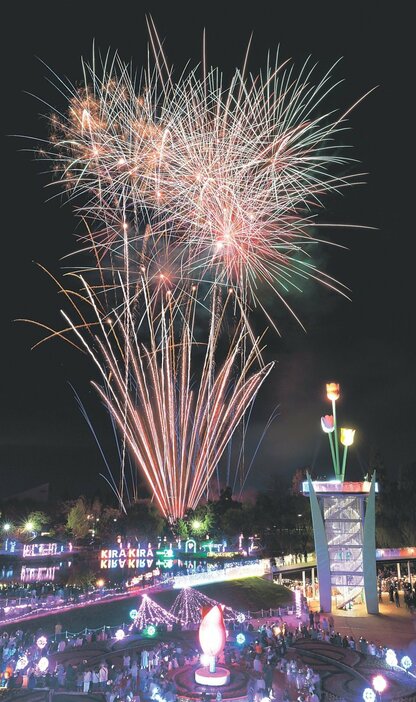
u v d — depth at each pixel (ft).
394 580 313.32
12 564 316.60
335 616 235.61
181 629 196.95
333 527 256.52
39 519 463.01
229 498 503.61
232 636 186.09
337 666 160.76
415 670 158.71
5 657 151.33
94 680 138.21
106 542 409.28
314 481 259.80
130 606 219.61
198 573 271.49
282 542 421.18
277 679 148.05
